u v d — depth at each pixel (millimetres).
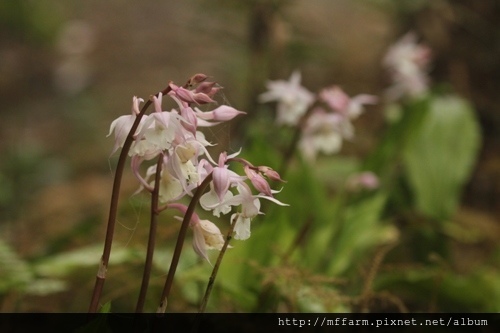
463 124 6266
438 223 6016
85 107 13422
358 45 10828
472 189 7863
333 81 9945
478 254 6766
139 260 4383
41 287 4293
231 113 2490
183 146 2416
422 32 8250
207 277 4262
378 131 8781
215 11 7387
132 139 2418
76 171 10484
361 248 5355
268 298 4191
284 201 5301
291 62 7332
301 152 5633
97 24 17016
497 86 8062
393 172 6223
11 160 9852
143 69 14695
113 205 2527
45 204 8719
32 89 14461
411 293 4820
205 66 12047
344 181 7059
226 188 2371
